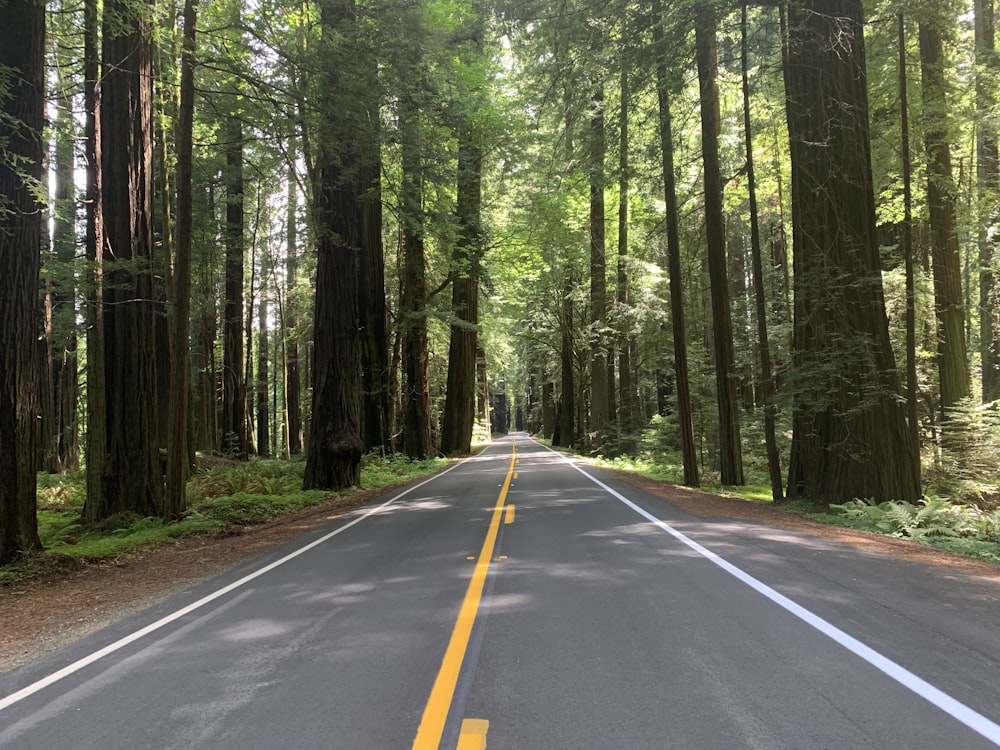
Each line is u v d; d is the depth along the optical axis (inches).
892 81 664.4
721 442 750.5
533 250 1301.7
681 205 840.9
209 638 206.8
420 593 250.1
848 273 493.4
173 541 444.8
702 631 192.5
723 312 733.3
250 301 1316.4
